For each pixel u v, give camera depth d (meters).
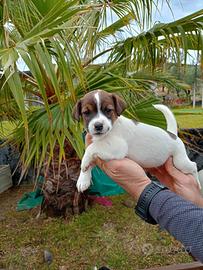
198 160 1.07
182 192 0.36
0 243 0.87
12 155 1.34
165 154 0.36
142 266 0.74
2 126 0.98
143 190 0.28
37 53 0.56
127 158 0.34
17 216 1.04
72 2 0.58
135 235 0.88
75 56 0.63
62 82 0.73
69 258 0.79
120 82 0.79
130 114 0.68
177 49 0.81
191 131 1.18
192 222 0.24
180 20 0.79
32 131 0.78
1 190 1.28
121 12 0.97
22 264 0.77
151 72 0.92
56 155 0.91
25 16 0.70
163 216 0.25
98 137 0.34
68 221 0.97
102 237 0.87
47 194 0.99
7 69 0.53
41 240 0.88
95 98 0.35
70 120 0.72
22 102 0.55
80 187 0.38
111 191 1.17
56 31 0.58
